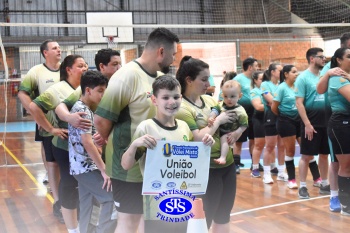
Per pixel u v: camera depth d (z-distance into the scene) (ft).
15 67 64.80
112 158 9.95
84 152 12.44
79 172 12.45
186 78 10.82
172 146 9.02
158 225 9.53
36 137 21.03
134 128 9.74
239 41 66.28
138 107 9.71
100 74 12.62
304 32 69.10
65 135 13.74
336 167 17.47
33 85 17.84
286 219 16.85
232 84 11.38
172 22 71.92
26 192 22.35
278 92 21.04
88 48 64.03
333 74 16.10
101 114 9.71
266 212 17.85
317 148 19.27
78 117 12.10
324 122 18.99
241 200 19.84
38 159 33.47
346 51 16.25
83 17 69.72
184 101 10.84
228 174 11.31
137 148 9.07
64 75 15.03
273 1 71.20
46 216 17.95
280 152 23.67
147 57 9.89
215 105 11.39
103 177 12.14
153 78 9.97
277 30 70.74
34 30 67.51
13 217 17.92
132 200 9.83
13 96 65.87
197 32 71.20
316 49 18.97
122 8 70.54
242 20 71.56
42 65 18.11
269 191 21.40
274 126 22.72
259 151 24.64
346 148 16.21
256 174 24.84
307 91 18.89
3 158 34.17
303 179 19.88
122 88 9.60
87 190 12.59
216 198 11.03
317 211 17.83
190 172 9.25
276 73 23.16
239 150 25.91
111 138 9.97
